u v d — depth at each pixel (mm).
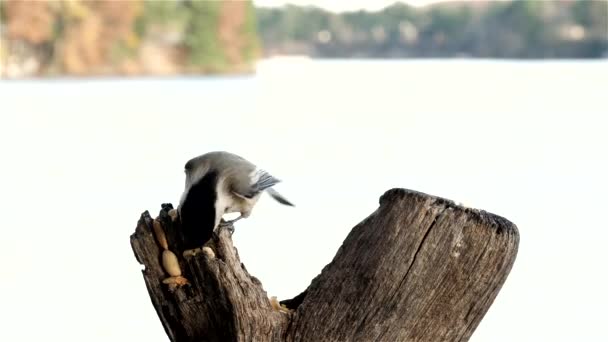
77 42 52656
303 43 59219
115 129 40125
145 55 54562
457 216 6477
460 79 55812
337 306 6562
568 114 42250
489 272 6441
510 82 52781
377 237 6602
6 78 51969
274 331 6609
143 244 7023
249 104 49094
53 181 28312
